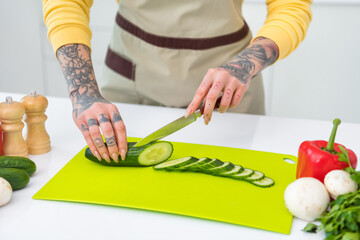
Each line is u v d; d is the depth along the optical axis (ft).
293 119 4.04
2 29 8.26
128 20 4.30
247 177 2.89
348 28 6.93
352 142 3.57
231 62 3.39
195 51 4.25
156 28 4.21
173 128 3.17
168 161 3.10
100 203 2.64
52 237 2.39
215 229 2.45
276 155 3.29
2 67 8.54
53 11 3.58
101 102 3.14
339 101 7.43
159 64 4.34
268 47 3.59
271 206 2.62
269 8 4.02
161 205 2.61
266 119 4.04
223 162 3.07
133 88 4.50
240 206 2.61
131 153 3.02
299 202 2.43
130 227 2.47
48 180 2.94
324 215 2.48
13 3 8.06
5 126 3.05
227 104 3.20
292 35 3.75
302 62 7.33
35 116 3.23
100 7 7.73
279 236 2.40
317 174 2.61
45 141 3.30
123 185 2.83
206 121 3.22
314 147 2.66
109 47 4.59
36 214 2.57
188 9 4.09
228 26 4.20
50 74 8.46
